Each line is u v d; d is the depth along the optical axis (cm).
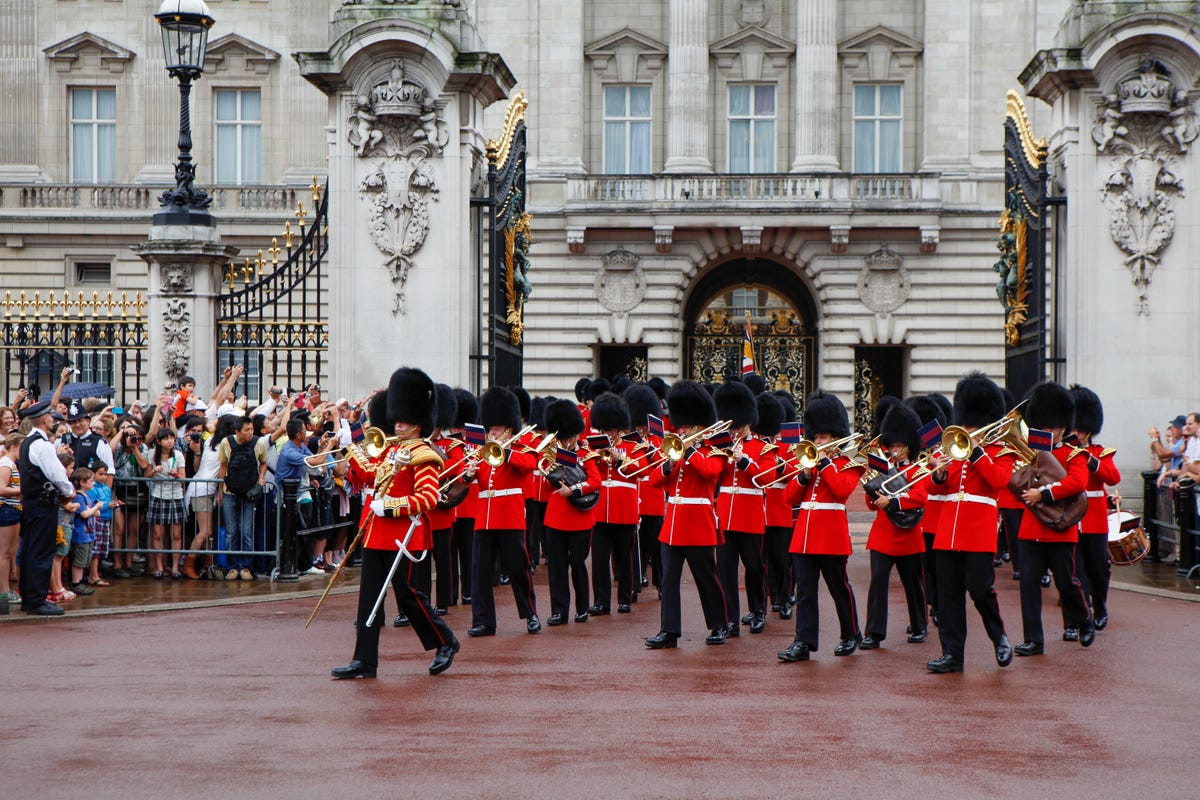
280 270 2289
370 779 912
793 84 4812
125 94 4778
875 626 1470
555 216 4653
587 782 908
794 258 4662
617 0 4847
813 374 4862
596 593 1758
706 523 1480
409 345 2084
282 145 4753
